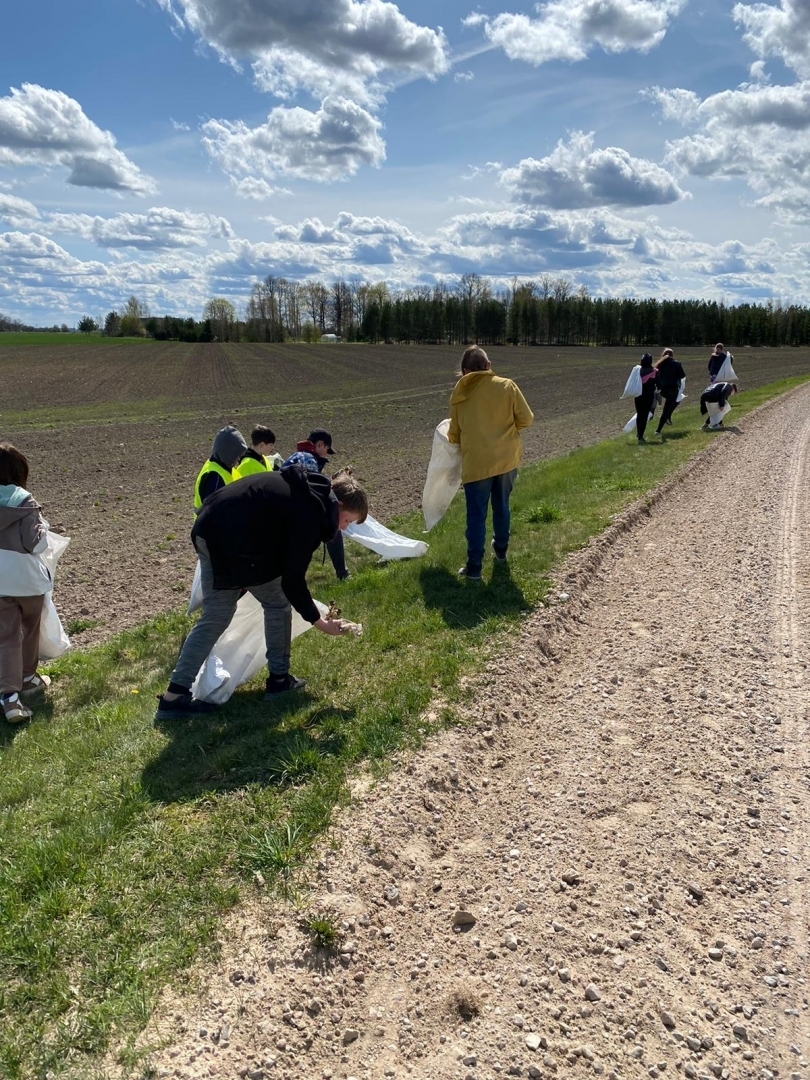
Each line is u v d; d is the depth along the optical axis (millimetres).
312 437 7891
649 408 16031
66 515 12789
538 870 3369
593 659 5570
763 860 3412
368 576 7477
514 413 6875
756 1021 2637
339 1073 2418
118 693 5812
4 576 5305
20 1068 2281
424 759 4008
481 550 6902
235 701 4898
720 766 4129
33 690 5938
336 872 3168
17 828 3598
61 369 55750
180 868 3172
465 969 2846
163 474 16766
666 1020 2633
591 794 3916
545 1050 2516
